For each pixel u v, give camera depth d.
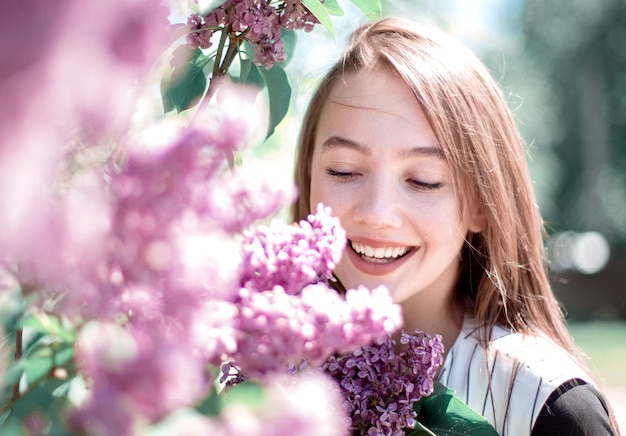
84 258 0.40
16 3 0.36
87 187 0.41
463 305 1.44
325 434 0.44
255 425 0.43
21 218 0.37
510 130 1.46
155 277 0.43
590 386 1.25
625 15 16.73
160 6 0.51
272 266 0.60
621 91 17.47
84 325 0.45
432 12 2.59
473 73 1.37
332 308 0.53
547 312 1.50
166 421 0.44
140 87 0.51
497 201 1.36
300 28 1.04
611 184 16.89
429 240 1.21
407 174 1.21
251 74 1.11
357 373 1.01
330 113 1.25
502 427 1.24
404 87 1.21
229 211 0.45
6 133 0.36
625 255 16.20
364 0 1.16
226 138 0.42
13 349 0.64
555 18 16.78
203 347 0.49
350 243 1.22
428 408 1.06
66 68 0.37
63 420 0.48
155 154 0.42
